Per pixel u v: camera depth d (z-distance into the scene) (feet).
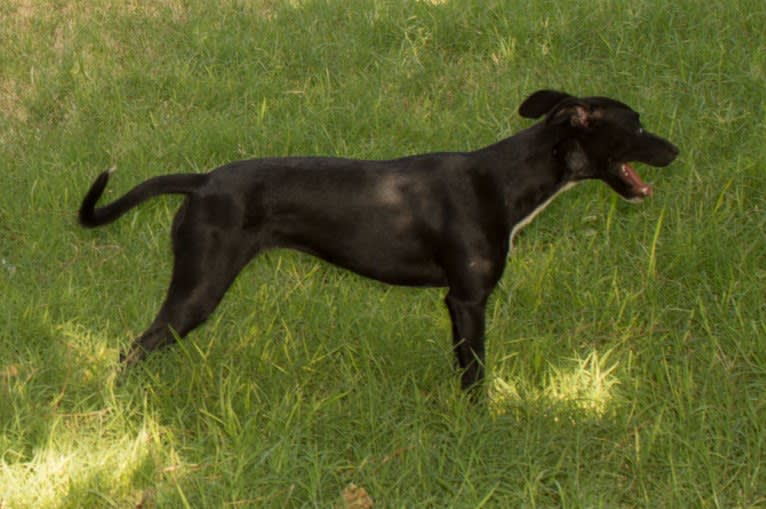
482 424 10.37
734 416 10.53
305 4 15.25
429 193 10.84
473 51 14.57
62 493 9.97
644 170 12.67
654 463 10.27
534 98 10.88
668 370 10.96
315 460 10.12
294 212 10.85
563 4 14.76
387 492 10.01
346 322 11.32
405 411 10.69
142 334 10.93
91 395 10.62
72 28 15.01
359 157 13.05
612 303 11.60
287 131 13.29
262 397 10.73
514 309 11.65
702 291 11.66
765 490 10.09
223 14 15.23
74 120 13.96
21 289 11.82
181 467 10.19
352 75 14.28
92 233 12.46
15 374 10.88
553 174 10.91
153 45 14.85
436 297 11.76
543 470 10.16
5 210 12.66
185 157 13.10
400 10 14.96
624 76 13.92
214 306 10.85
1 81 14.40
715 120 13.23
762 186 12.44
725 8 14.52
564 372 10.98
